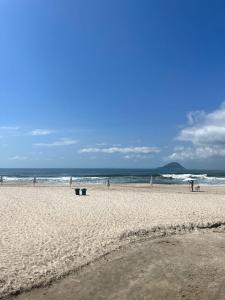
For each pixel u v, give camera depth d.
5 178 65.75
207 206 22.39
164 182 53.59
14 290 9.53
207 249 13.16
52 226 15.88
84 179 61.69
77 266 11.15
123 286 10.17
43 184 44.91
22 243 13.05
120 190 34.66
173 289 10.02
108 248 12.71
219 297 9.63
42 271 10.61
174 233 15.20
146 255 12.34
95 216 18.34
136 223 16.34
